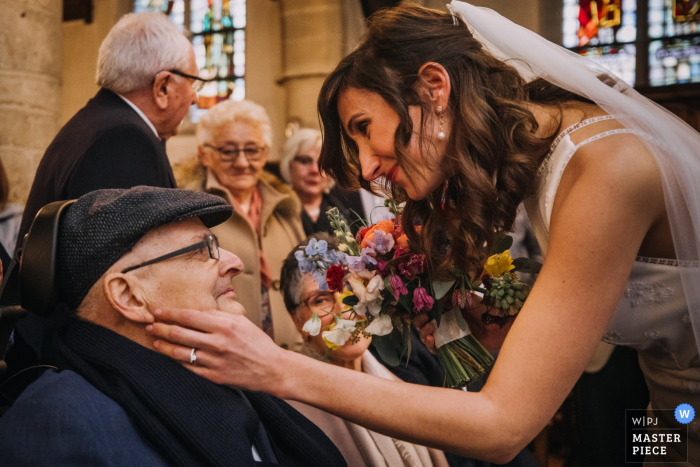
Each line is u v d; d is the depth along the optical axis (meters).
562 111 1.29
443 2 1.50
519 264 1.45
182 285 1.25
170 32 2.19
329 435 1.70
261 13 7.60
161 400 1.18
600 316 1.14
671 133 1.25
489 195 1.23
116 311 1.24
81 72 8.37
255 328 1.20
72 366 1.22
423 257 1.40
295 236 3.34
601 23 6.98
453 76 1.25
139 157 1.96
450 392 1.17
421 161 1.25
